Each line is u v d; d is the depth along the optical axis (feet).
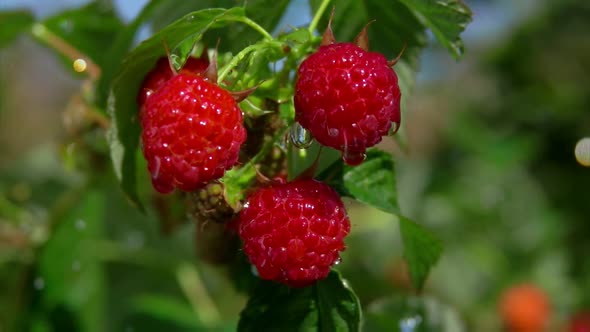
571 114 2.28
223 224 0.88
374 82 0.80
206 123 0.78
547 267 2.07
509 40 2.48
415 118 2.53
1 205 1.34
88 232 1.32
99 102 1.04
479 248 2.04
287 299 0.89
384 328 1.11
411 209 2.10
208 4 0.98
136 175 0.90
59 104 2.66
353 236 1.84
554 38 2.44
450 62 2.63
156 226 1.38
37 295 1.30
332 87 0.80
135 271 1.39
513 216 2.13
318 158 0.85
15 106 2.50
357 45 0.83
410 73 0.97
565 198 2.20
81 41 1.29
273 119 0.86
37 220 1.39
